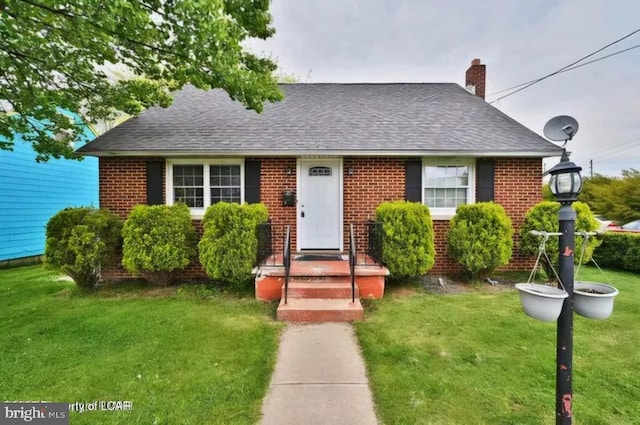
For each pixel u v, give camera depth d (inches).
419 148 262.2
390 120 309.4
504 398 104.2
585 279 259.0
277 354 138.5
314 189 285.3
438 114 323.6
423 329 161.0
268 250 259.4
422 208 232.8
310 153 261.0
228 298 218.4
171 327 165.9
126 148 258.5
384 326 165.5
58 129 261.7
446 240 274.8
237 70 195.2
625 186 666.8
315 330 164.7
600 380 114.1
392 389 110.3
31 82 209.9
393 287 240.2
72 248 227.5
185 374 120.6
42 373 121.3
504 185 278.2
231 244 220.1
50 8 142.0
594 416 95.2
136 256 232.7
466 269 250.7
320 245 285.1
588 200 738.2
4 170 356.5
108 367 125.7
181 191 280.5
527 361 127.6
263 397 107.5
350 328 167.3
